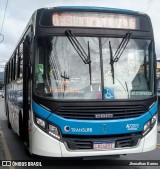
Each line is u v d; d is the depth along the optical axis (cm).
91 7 491
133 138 466
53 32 474
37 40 471
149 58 495
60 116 450
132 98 472
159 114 1401
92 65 471
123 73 479
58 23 478
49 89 460
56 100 451
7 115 1072
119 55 482
